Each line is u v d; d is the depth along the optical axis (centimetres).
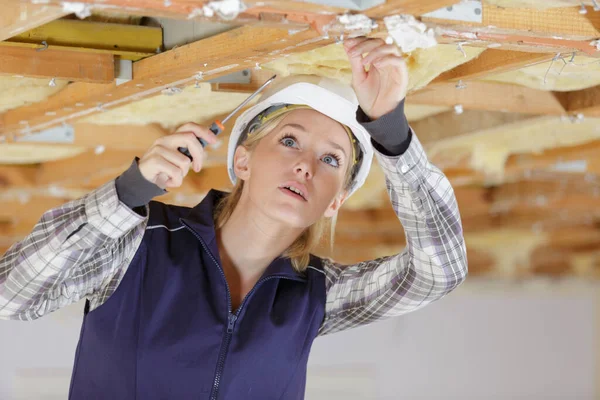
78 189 459
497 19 142
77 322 568
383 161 147
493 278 705
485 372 687
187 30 182
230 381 160
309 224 167
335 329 185
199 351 159
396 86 135
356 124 169
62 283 152
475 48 188
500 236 663
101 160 381
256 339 163
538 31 146
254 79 222
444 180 154
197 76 188
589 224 683
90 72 194
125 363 157
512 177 474
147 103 267
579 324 723
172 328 159
